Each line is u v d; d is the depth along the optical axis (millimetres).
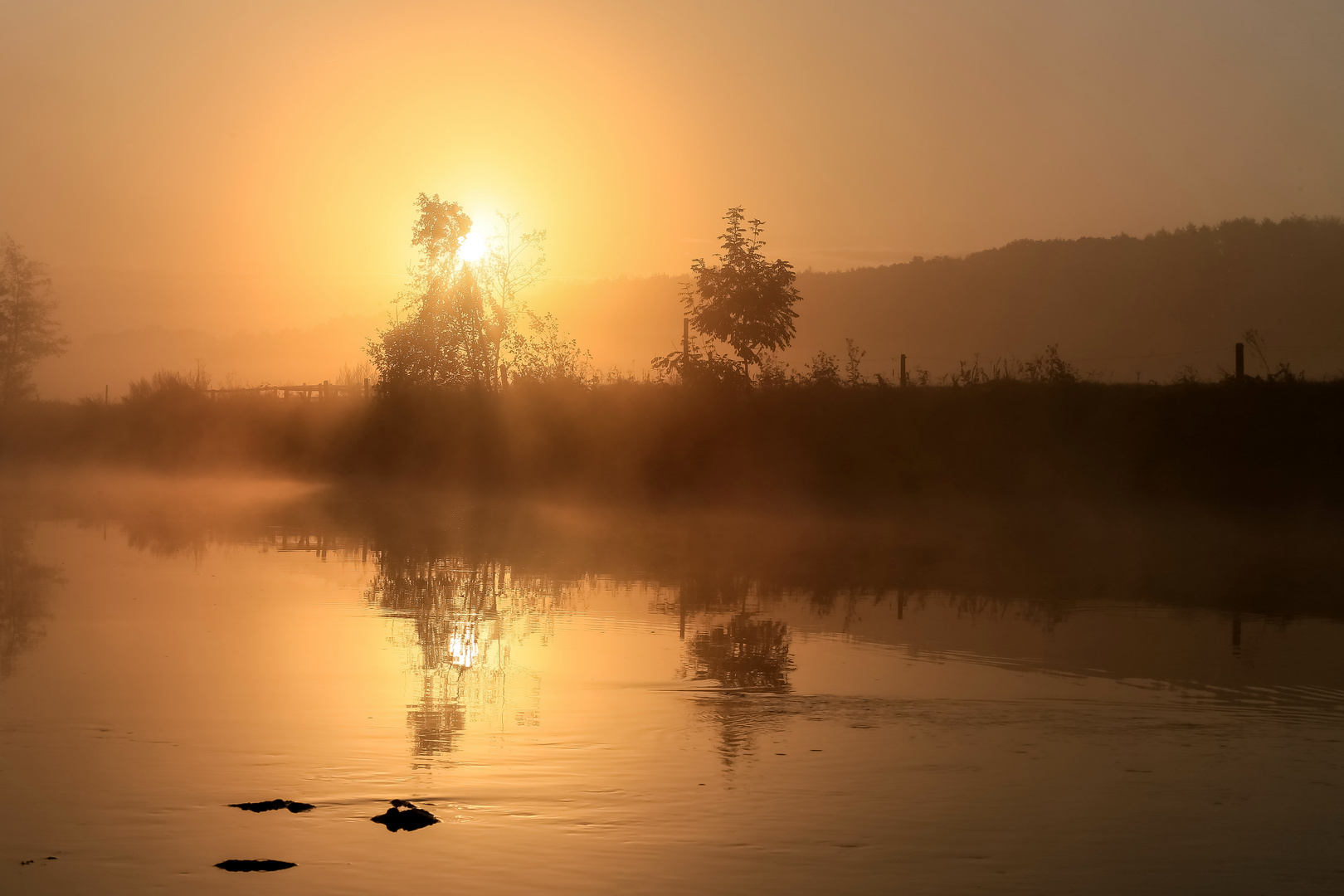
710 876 6418
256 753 8672
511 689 10914
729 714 9914
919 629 14477
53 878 6352
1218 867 6590
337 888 6227
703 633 14047
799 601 16984
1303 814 7449
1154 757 8664
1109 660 12477
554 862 6598
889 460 37406
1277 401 33500
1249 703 10438
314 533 28453
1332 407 32625
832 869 6531
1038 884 6344
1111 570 21453
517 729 9391
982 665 12102
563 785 7945
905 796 7742
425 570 20641
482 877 6387
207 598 17062
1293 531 30109
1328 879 6434
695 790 7848
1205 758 8648
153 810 7430
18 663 12078
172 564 21547
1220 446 33125
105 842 6867
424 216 48188
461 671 11703
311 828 7113
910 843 6918
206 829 7094
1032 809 7520
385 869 6473
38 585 18500
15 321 77062
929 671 11773
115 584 18641
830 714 9938
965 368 41688
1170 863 6645
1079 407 36812
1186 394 35375
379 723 9547
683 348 43250
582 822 7230
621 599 17000
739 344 41625
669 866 6551
